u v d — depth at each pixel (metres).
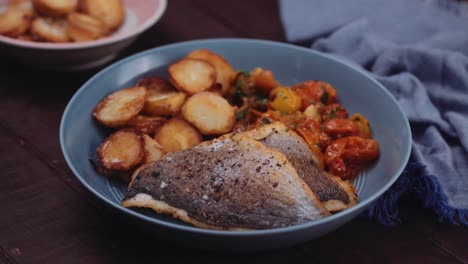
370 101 0.67
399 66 0.75
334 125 0.64
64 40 0.73
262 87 0.68
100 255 0.56
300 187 0.53
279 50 0.72
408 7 0.85
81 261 0.56
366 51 0.77
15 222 0.58
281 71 0.72
